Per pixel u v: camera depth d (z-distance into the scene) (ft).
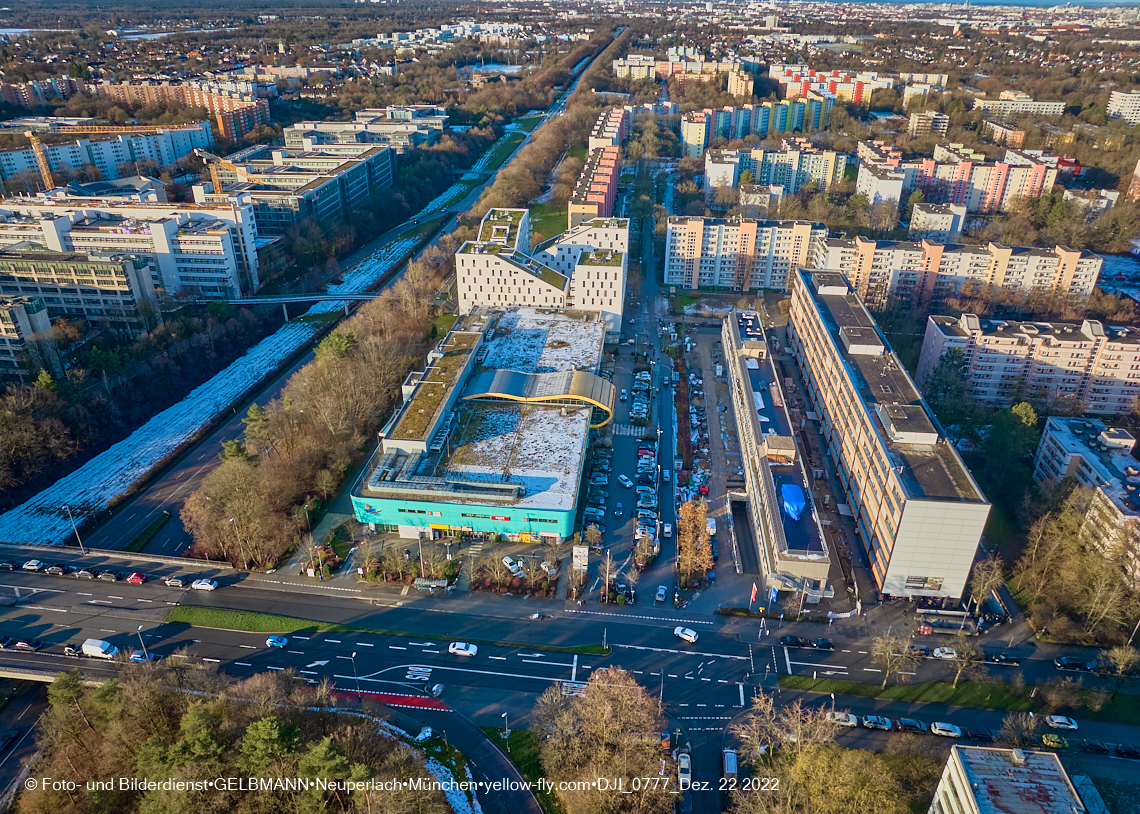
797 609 651.66
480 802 492.54
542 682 583.99
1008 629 639.76
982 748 431.43
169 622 636.48
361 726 518.37
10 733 550.36
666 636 629.51
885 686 581.53
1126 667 562.25
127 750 508.94
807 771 474.49
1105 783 507.71
